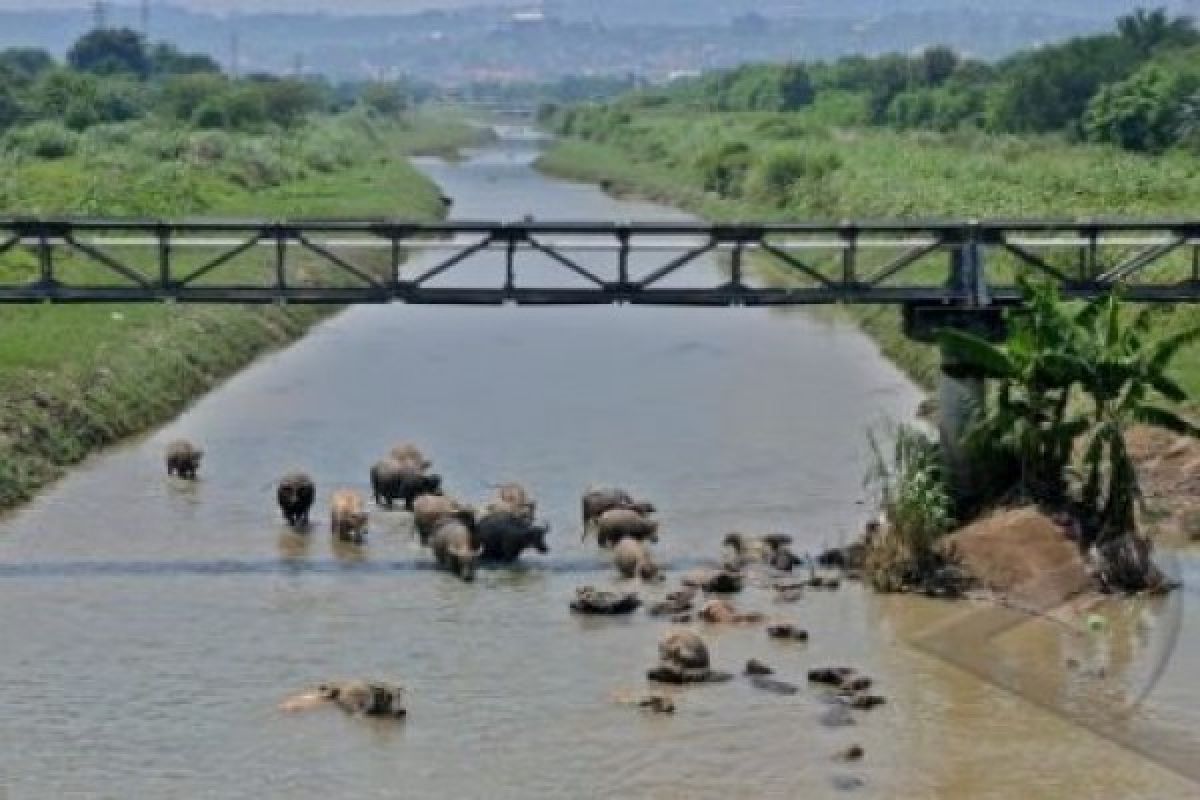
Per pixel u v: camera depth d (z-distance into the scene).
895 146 161.75
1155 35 194.38
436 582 47.12
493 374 76.88
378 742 36.22
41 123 155.38
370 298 47.75
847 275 48.50
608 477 58.03
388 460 55.81
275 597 45.56
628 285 47.81
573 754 35.62
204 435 64.25
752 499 55.19
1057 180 114.19
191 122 193.88
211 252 90.75
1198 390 58.41
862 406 69.31
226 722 37.19
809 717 37.62
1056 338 45.97
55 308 76.06
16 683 39.28
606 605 44.44
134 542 50.34
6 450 55.41
